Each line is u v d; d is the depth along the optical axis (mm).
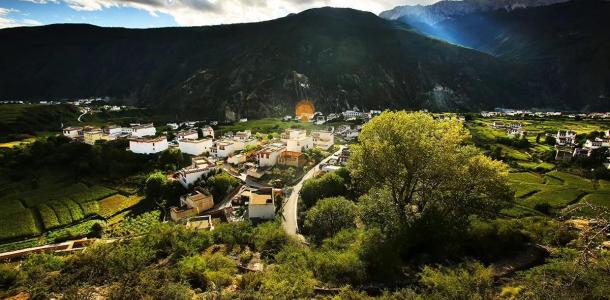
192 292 27844
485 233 33031
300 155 102188
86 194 88062
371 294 27078
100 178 97562
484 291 23203
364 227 44969
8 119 156750
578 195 77438
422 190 43000
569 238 32156
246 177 96438
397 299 23562
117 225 74500
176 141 130250
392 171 40750
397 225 38188
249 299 25422
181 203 82500
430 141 39938
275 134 145125
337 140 144625
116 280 28828
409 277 28984
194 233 48156
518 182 87062
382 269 29359
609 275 17078
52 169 101938
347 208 55750
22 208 80688
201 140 117688
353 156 44656
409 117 42156
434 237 33469
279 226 59281
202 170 91000
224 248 44875
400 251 32031
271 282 27828
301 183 91750
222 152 113812
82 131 129500
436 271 26312
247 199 80188
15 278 32719
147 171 100250
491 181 40000
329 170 91875
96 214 80000
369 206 44906
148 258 36406
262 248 44375
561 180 89438
